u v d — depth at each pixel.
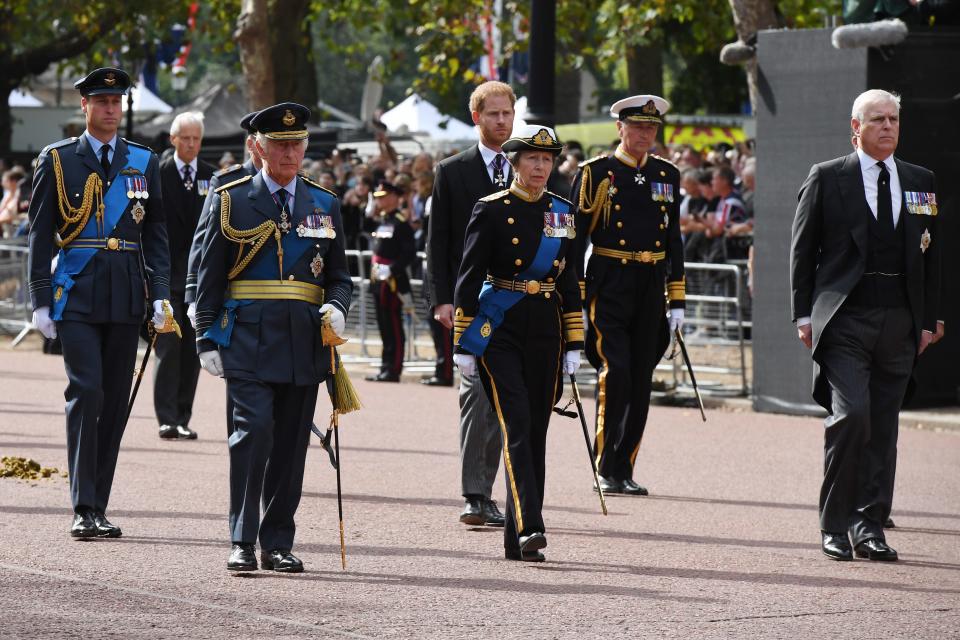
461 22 97.56
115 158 32.22
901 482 40.69
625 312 38.75
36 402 54.59
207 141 126.00
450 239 34.81
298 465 28.45
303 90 131.38
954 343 52.91
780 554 31.19
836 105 51.62
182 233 46.62
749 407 56.16
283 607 25.36
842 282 31.38
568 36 104.81
